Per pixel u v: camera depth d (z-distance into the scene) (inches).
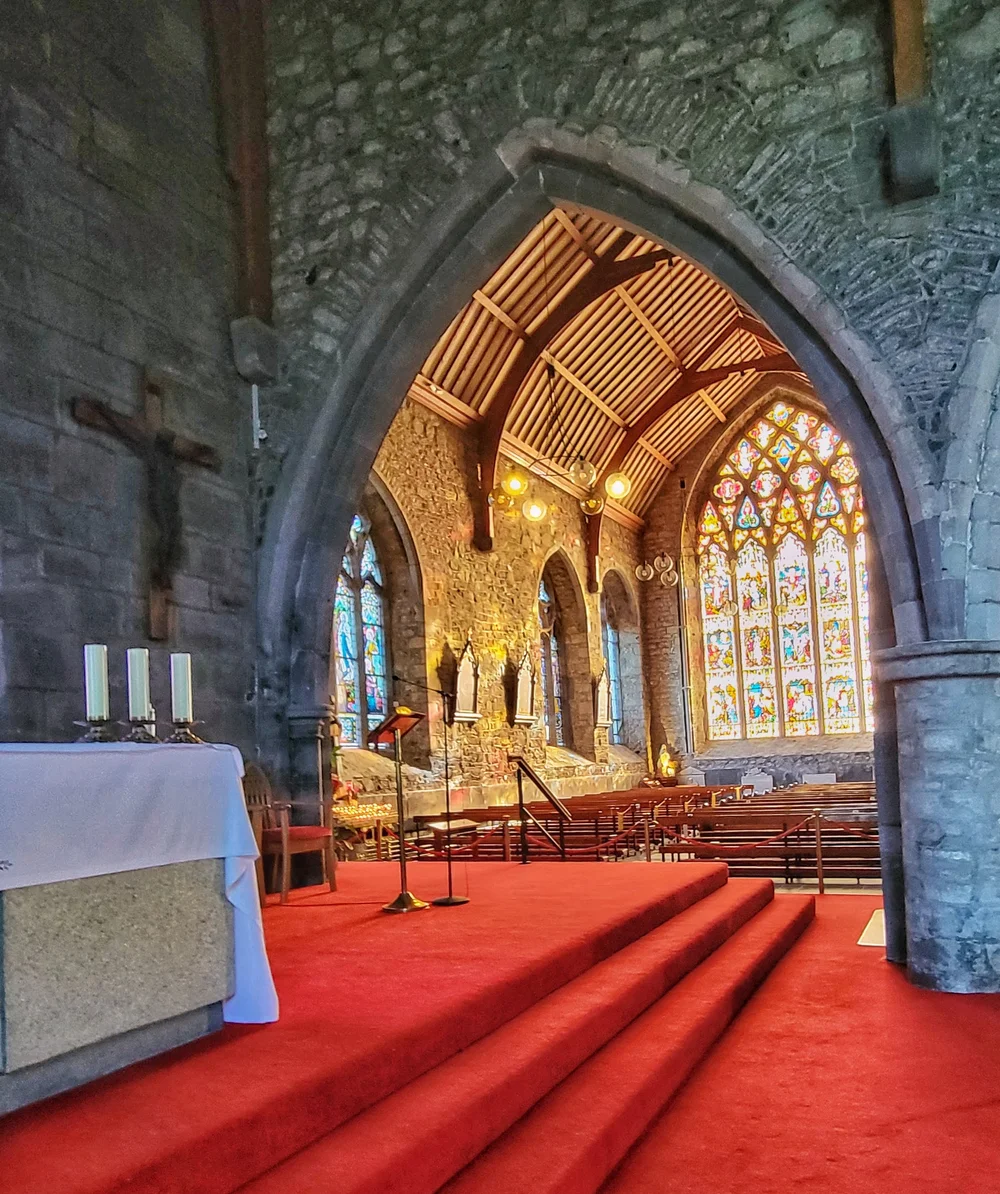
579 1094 128.5
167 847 117.1
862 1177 115.0
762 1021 175.0
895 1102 135.9
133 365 236.7
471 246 267.1
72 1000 103.6
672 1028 154.9
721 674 834.2
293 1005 135.6
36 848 100.0
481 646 585.6
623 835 409.1
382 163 270.2
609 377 662.5
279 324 278.5
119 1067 111.2
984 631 192.5
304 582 273.6
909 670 194.7
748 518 830.5
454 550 565.6
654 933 202.7
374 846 441.7
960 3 205.3
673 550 833.5
